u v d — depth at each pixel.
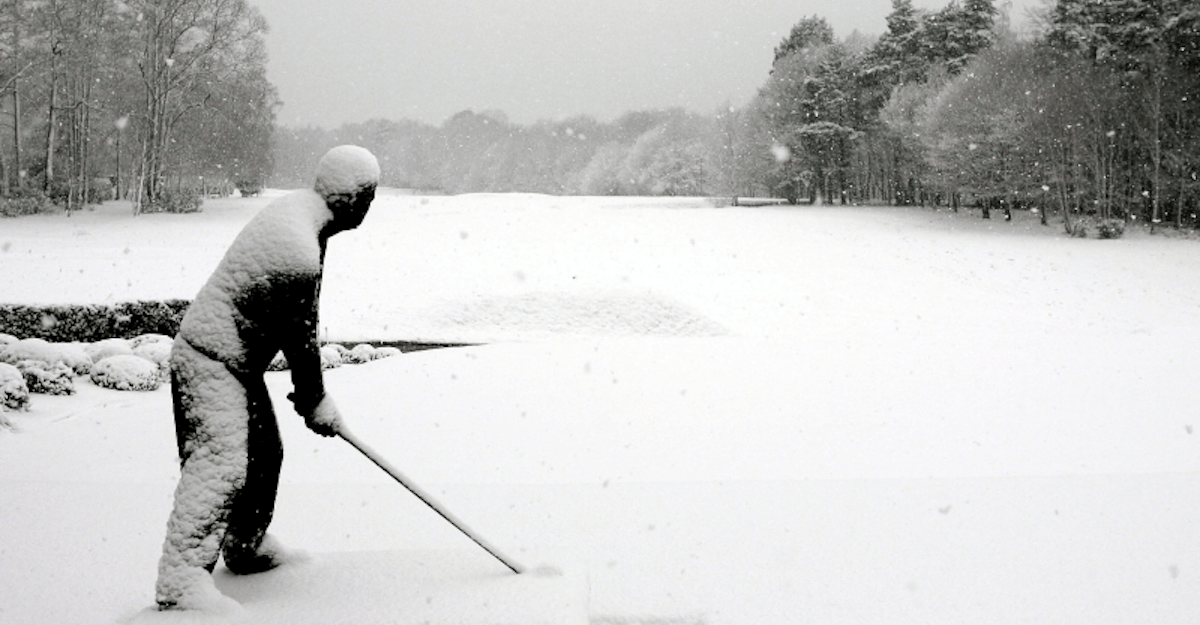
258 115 67.00
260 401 3.47
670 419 8.81
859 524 5.18
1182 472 6.25
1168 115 46.78
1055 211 53.94
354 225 3.64
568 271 31.92
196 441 3.28
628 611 3.89
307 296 3.33
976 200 54.75
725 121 79.31
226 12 49.31
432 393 10.25
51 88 50.22
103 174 64.06
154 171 52.06
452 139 125.00
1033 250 39.69
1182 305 27.81
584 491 5.96
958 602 4.04
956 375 10.94
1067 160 48.28
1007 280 32.59
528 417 8.97
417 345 15.11
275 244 3.30
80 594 4.05
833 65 70.44
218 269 3.38
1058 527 5.10
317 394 3.47
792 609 3.95
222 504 3.24
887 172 69.12
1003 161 51.41
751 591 4.16
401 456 7.44
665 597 4.07
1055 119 47.28
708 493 5.88
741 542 4.87
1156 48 46.25
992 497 5.70
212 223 46.00
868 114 69.94
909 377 10.85
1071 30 50.56
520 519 5.35
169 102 52.72
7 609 3.87
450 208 57.38
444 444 7.88
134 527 5.11
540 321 18.23
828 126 67.31
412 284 27.77
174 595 3.13
